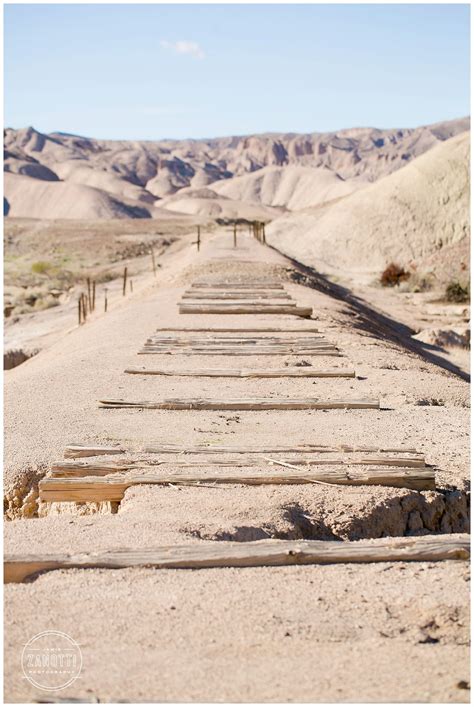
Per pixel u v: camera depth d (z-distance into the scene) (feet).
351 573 18.21
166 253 245.86
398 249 236.02
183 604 16.56
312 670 14.10
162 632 15.46
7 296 164.96
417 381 43.93
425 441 30.45
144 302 82.07
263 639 15.23
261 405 36.22
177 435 30.96
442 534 22.45
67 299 163.53
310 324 63.57
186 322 64.59
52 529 20.79
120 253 257.55
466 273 179.42
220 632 15.48
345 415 35.17
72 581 17.56
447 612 16.31
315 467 25.81
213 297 78.89
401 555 18.98
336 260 238.27
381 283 184.65
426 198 246.06
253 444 29.22
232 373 43.73
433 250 233.14
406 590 17.31
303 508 23.00
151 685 13.57
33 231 316.81
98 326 72.69
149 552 18.61
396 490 24.30
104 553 18.54
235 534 20.68
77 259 248.73
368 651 14.84
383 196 253.44
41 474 27.20
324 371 44.09
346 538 22.52
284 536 21.31
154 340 53.98
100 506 24.95
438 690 13.35
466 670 14.11
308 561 18.75
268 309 69.51
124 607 16.47
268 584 17.57
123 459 26.05
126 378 43.16
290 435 31.01
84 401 37.60
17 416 34.58
